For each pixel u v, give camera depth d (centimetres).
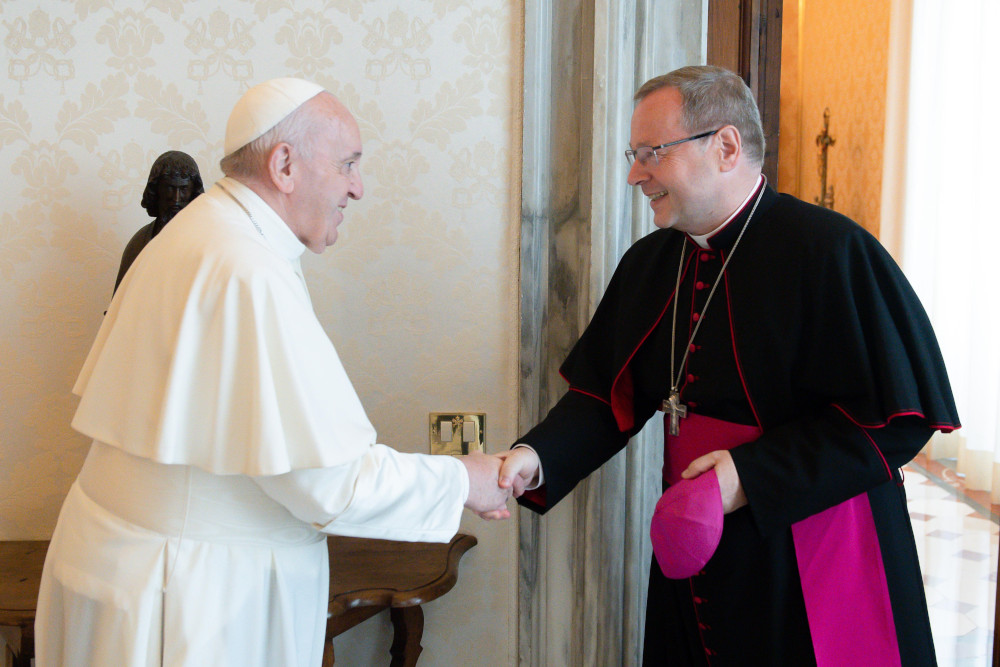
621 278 174
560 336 198
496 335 200
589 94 187
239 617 125
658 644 172
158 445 117
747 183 144
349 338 199
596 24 182
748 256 146
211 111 189
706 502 132
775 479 132
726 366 146
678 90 138
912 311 135
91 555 125
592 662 200
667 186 141
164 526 124
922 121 337
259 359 118
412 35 191
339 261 196
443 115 193
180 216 133
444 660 210
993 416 291
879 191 467
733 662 147
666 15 186
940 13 319
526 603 205
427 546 194
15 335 192
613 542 196
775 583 141
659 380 160
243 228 128
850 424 133
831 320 136
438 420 201
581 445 164
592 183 186
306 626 136
